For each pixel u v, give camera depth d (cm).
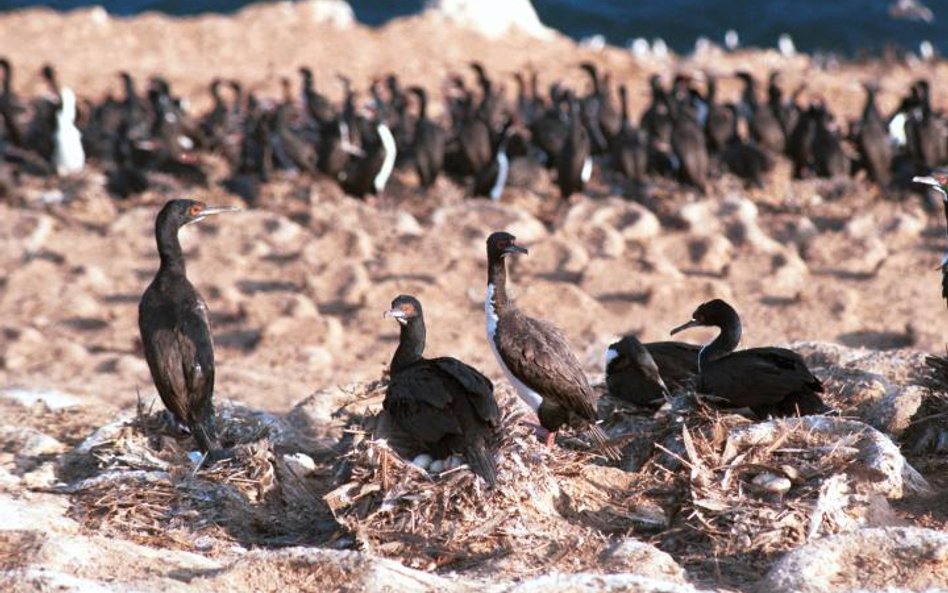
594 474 970
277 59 3541
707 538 886
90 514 934
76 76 3306
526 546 865
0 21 3781
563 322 1697
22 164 2530
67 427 1204
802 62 3856
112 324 1750
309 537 916
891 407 1049
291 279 1902
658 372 1066
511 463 908
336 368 1561
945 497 935
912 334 1611
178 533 914
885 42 4750
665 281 1791
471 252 1956
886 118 2986
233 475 976
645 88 3400
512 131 2500
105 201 2283
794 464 923
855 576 793
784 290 1792
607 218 2080
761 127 2539
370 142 2302
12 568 803
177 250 1053
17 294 1844
